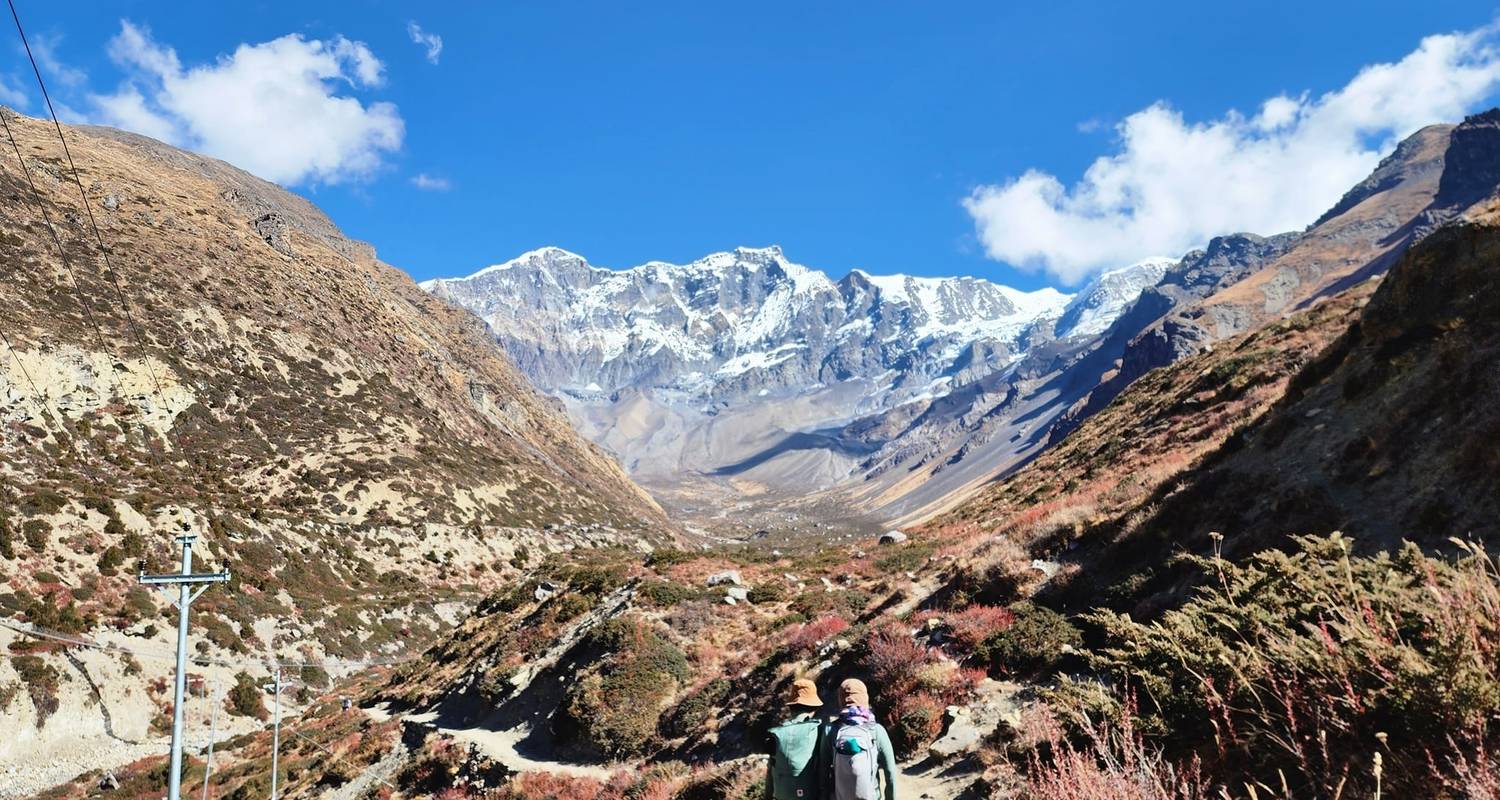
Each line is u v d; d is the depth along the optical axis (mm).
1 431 69000
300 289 143625
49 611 51250
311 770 35406
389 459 107812
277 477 91500
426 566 92562
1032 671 15398
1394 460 16312
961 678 15742
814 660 21312
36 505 59312
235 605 64625
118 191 132250
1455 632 5383
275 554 75938
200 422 91375
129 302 100000
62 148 142625
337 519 89875
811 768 6605
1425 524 14070
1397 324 20375
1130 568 18812
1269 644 6820
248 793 35812
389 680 55312
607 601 37125
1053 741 7777
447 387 167750
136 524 65062
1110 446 47406
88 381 82125
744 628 30797
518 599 50438
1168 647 7914
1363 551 14625
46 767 43594
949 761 12992
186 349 100500
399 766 30297
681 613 31812
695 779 17250
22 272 90062
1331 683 5973
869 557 42688
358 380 127438
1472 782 4547
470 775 26094
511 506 121312
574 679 28812
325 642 68000
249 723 54625
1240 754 6617
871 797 6199
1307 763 5883
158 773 43375
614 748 23766
